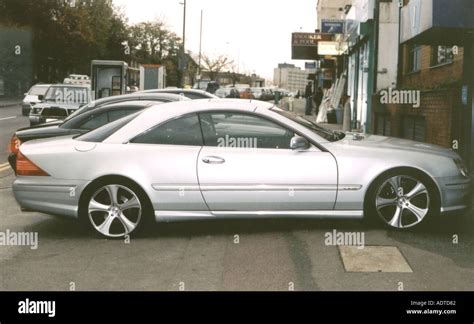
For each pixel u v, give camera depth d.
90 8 59.00
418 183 6.49
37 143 6.86
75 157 6.52
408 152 6.57
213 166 6.42
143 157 6.47
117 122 6.89
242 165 6.41
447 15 9.37
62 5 54.16
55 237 6.70
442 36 10.55
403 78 18.19
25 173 6.62
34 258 5.91
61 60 56.03
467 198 6.74
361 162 6.45
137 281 5.20
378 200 6.50
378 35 19.36
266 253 5.93
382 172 6.45
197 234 6.70
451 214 6.78
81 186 6.48
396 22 19.20
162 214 6.48
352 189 6.44
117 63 27.06
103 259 5.84
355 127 23.62
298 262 5.63
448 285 5.03
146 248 6.20
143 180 6.43
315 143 6.51
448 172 6.55
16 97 50.78
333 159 6.45
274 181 6.40
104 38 60.59
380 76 19.50
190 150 6.50
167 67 89.00
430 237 6.43
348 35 24.98
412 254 5.84
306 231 6.71
